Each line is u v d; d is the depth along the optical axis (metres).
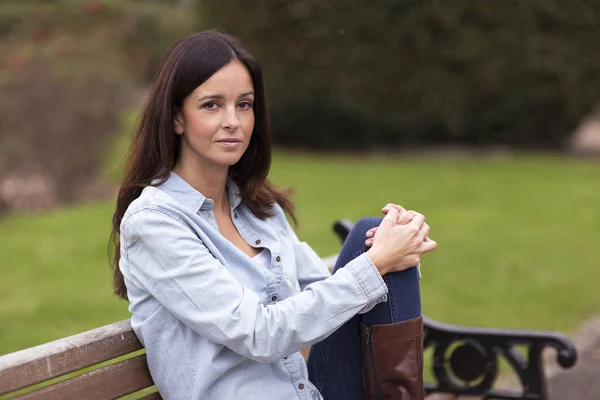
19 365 2.31
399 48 15.62
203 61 2.68
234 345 2.57
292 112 16.45
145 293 2.67
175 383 2.67
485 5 15.18
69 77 10.52
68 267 7.72
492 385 3.99
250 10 15.94
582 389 5.41
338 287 2.69
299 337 2.62
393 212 2.91
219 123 2.70
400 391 2.92
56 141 10.59
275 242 2.98
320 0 15.59
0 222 9.70
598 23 15.39
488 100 16.00
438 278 7.53
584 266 8.07
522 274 7.73
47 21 14.30
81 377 2.53
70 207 10.62
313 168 13.97
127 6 17.14
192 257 2.57
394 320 2.91
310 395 2.86
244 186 3.02
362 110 16.09
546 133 16.73
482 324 6.43
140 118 2.79
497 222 9.80
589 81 15.66
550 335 3.83
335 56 15.82
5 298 6.81
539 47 15.38
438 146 17.08
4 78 10.20
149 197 2.67
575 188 12.23
